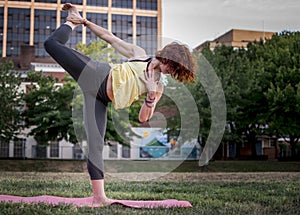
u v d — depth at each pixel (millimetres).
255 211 3418
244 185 6023
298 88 13539
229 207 3611
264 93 14086
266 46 16094
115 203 3598
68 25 3639
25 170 12352
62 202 3701
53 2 31500
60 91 14508
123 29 31547
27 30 31078
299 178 7812
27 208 3301
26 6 31234
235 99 14320
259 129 15367
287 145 17234
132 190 5094
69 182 6113
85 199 3889
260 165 12789
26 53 23375
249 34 25312
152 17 31828
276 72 14766
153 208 3451
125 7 31781
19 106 14852
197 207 3561
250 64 15508
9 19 30984
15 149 18562
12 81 14984
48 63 22750
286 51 15000
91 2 31422
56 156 18688
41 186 5438
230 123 15070
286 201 4125
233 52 16188
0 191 4648
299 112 13914
